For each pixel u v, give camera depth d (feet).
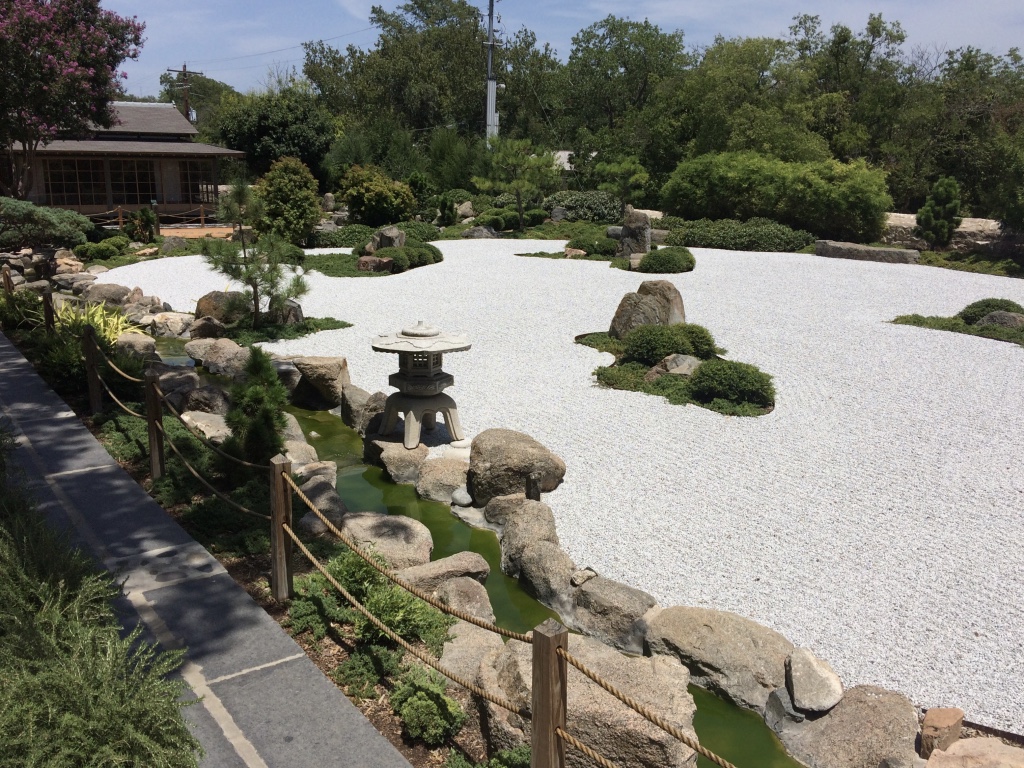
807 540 21.75
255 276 45.50
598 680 9.80
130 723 10.11
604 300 53.83
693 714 13.89
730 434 29.76
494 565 21.34
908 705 14.01
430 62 179.52
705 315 48.85
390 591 15.28
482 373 37.65
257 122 122.83
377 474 27.61
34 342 35.91
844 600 18.83
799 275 63.93
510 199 111.34
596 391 34.99
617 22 172.65
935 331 44.80
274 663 13.64
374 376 37.60
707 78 118.11
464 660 14.40
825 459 27.35
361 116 174.91
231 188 49.16
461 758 12.17
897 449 28.14
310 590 16.20
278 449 22.85
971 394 33.86
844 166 87.66
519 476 24.38
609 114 175.94
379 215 95.40
